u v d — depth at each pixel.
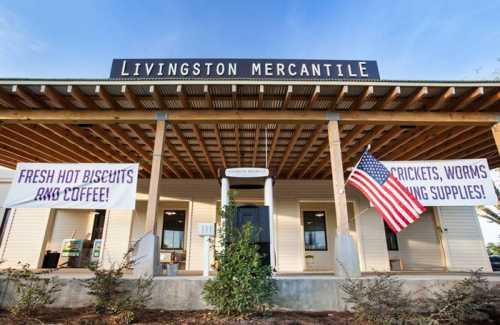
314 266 9.84
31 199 4.83
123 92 4.62
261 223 4.42
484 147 6.98
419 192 5.07
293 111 5.28
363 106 5.30
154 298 3.86
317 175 9.55
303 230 10.20
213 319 3.30
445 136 6.21
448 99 4.89
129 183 4.96
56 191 4.89
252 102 5.21
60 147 7.01
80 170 5.02
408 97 5.02
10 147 6.98
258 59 5.88
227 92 4.96
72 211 10.51
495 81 4.57
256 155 7.86
